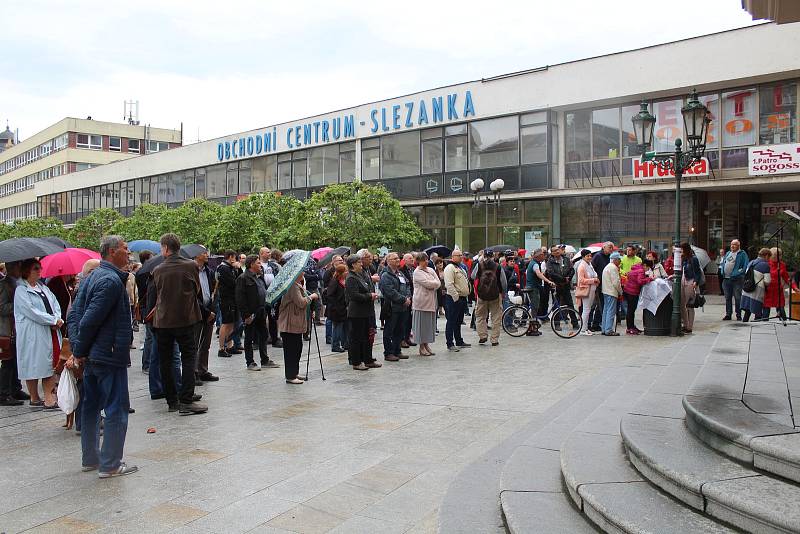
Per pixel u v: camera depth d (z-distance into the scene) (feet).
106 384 16.98
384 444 19.58
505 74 87.71
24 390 29.53
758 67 68.74
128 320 17.42
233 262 37.65
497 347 39.55
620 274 44.45
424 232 98.84
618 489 12.60
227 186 133.39
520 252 68.49
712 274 75.46
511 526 12.28
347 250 43.04
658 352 32.30
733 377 18.79
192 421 22.61
